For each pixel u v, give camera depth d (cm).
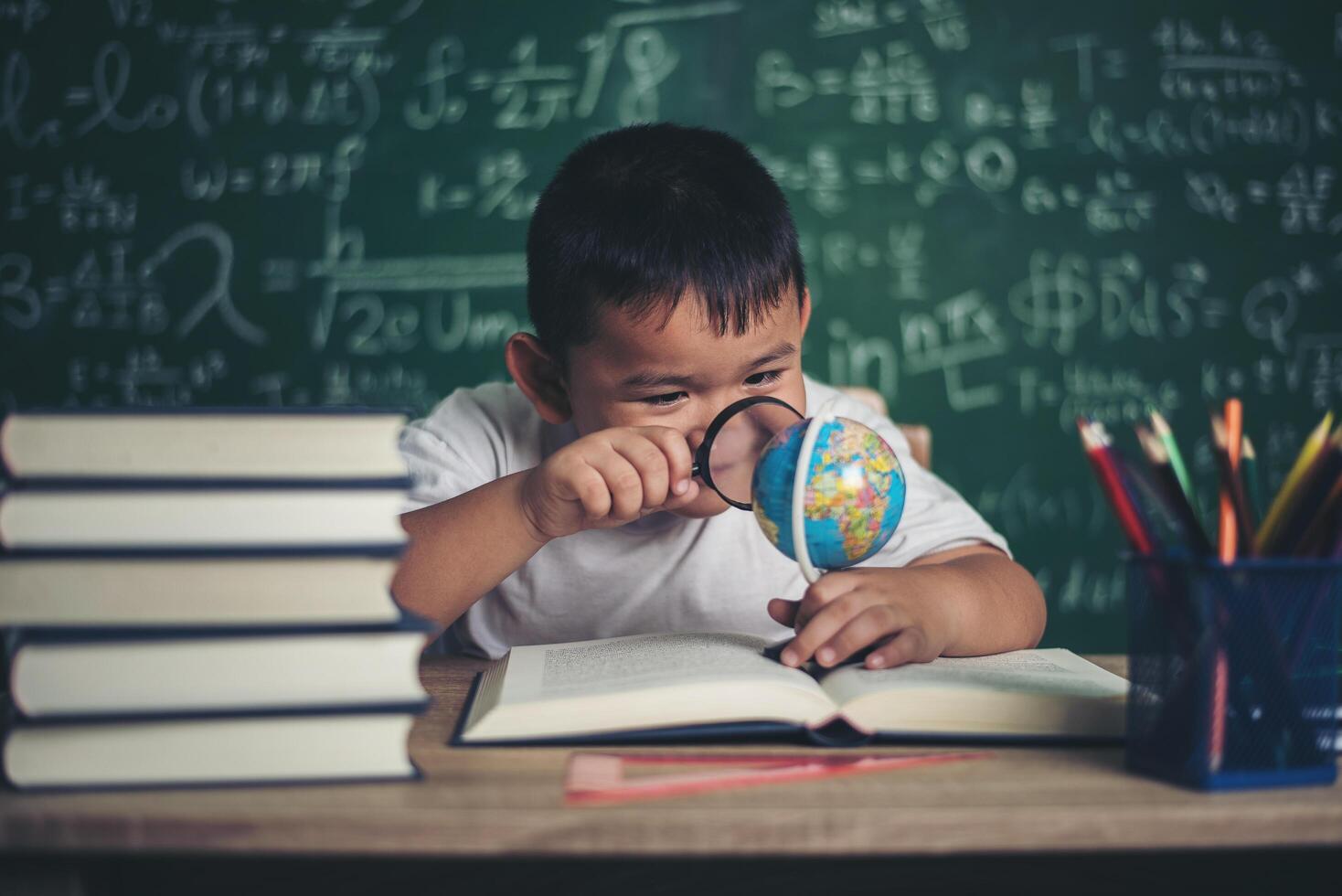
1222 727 53
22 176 243
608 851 48
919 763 58
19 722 51
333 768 53
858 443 73
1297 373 246
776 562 119
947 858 57
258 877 55
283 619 53
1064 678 69
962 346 244
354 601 53
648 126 101
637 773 56
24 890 49
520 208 245
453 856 49
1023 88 244
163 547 52
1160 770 55
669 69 245
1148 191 245
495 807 49
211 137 244
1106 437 58
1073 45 244
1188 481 56
